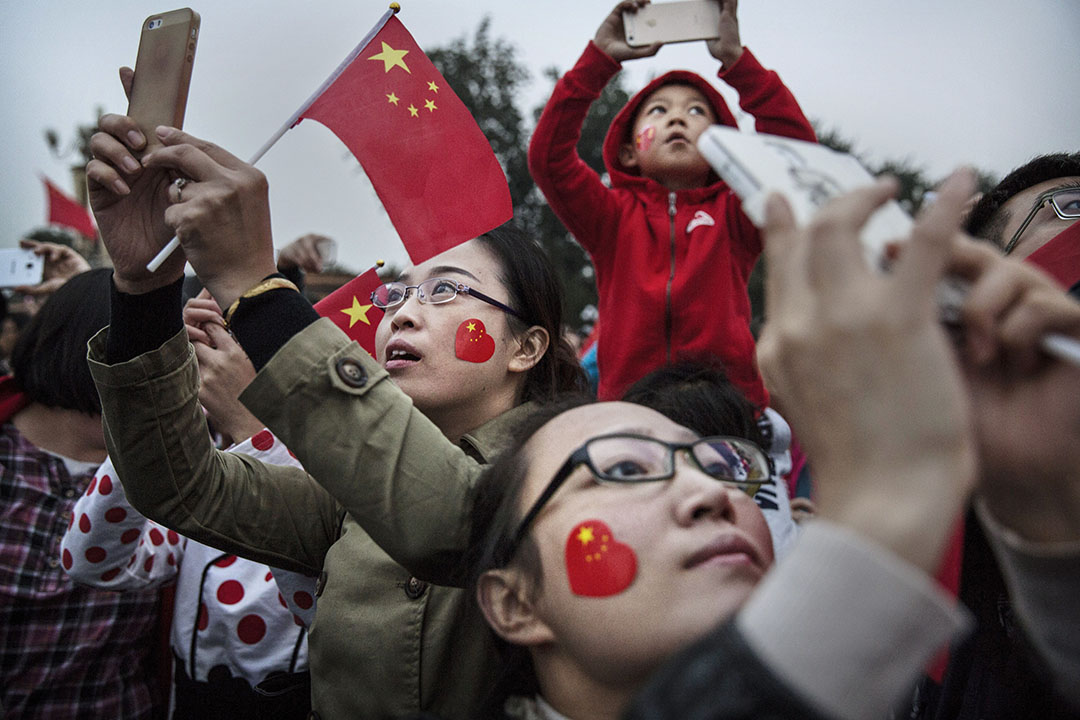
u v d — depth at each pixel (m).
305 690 2.10
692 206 2.87
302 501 1.82
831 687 0.68
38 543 2.36
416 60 1.79
